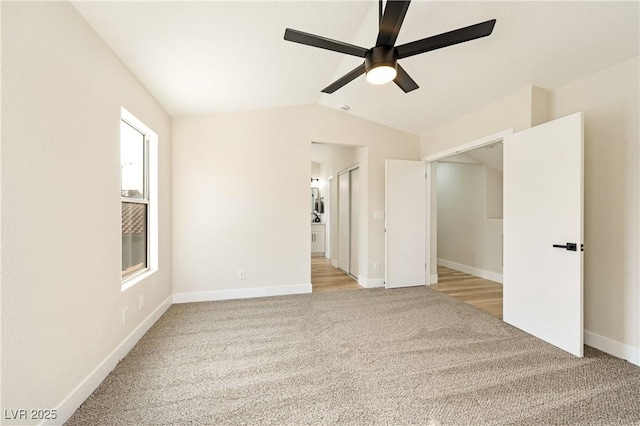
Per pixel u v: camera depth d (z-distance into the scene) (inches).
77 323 60.2
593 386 67.6
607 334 84.6
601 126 86.4
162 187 117.0
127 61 82.7
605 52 78.7
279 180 143.2
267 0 69.4
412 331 99.4
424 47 65.4
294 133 145.6
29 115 48.2
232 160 137.0
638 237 78.1
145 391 65.5
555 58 84.5
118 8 63.4
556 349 86.0
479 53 88.5
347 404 61.3
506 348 86.9
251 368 75.7
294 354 83.4
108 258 73.3
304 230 146.9
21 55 46.7
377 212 161.0
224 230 136.2
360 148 167.3
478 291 151.3
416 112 138.3
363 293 146.9
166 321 108.0
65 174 57.1
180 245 131.3
